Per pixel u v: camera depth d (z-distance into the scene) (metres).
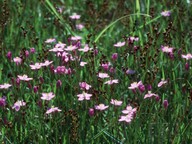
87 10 8.91
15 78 6.73
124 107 6.11
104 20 8.60
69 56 6.54
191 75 6.72
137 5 8.12
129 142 5.62
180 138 5.75
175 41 7.50
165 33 7.00
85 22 8.73
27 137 5.91
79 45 6.72
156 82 6.49
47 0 7.88
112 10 9.19
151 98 6.02
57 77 6.35
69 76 6.26
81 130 5.79
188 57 6.52
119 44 6.95
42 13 8.61
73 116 5.75
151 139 5.69
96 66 6.73
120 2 8.66
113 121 5.72
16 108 5.80
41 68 6.70
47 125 5.89
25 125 5.98
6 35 8.06
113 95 6.20
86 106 5.85
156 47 7.24
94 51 6.60
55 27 8.21
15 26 8.19
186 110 6.05
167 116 6.22
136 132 5.62
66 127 5.84
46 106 5.99
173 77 6.57
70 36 7.72
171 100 6.48
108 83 6.07
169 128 5.76
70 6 9.14
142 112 6.12
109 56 7.57
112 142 5.73
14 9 8.62
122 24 8.51
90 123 5.77
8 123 5.73
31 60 7.20
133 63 6.82
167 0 8.45
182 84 6.65
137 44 7.62
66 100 6.15
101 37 8.12
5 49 7.56
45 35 8.09
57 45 6.68
